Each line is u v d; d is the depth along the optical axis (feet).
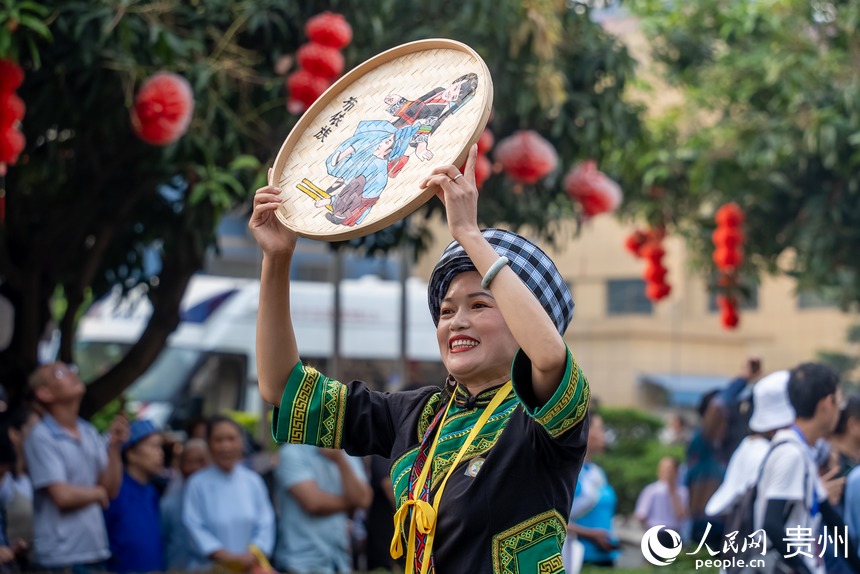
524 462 10.80
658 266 51.13
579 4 37.06
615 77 36.04
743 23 51.13
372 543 29.40
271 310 12.10
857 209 49.73
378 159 11.58
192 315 62.08
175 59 28.19
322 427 12.22
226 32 30.50
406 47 12.00
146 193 32.99
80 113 28.66
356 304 63.05
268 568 28.04
